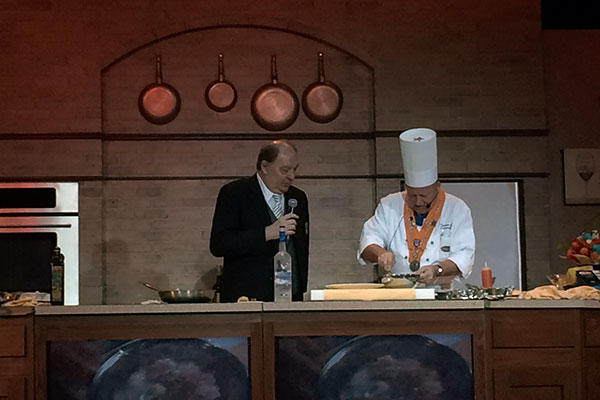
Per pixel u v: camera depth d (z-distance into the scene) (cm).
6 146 906
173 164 916
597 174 950
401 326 472
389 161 913
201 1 918
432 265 552
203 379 469
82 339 469
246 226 570
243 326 470
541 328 479
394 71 923
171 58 921
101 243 902
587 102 955
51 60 911
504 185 938
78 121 908
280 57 926
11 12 913
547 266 925
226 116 920
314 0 923
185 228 912
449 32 929
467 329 475
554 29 958
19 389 468
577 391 478
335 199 920
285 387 470
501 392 476
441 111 923
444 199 591
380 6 927
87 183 908
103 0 916
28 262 904
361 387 471
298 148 920
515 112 928
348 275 912
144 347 470
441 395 472
